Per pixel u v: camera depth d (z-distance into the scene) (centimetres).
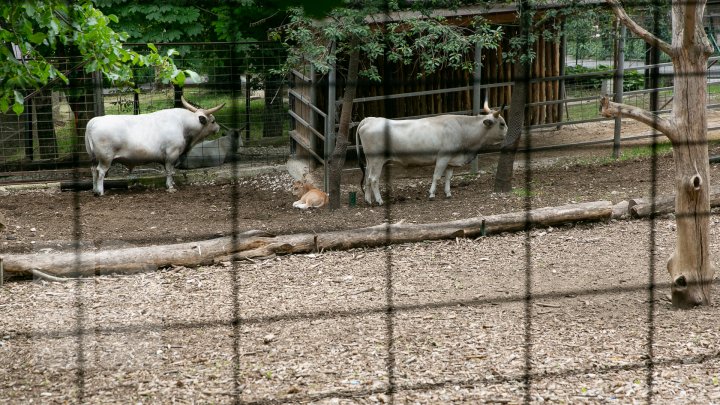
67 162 1195
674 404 457
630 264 762
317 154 1163
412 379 497
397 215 970
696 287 630
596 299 661
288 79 1216
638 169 1144
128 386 490
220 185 1166
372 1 889
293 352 547
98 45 604
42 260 713
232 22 1138
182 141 1162
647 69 1248
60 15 555
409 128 1034
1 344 550
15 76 522
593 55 1418
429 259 789
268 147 1258
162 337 568
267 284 715
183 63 1245
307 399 467
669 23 1106
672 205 935
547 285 701
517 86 1042
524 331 582
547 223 888
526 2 1011
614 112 614
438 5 985
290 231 886
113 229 931
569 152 1222
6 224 945
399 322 607
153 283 706
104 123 1112
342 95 1175
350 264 778
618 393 473
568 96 1428
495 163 1242
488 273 742
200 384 493
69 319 595
